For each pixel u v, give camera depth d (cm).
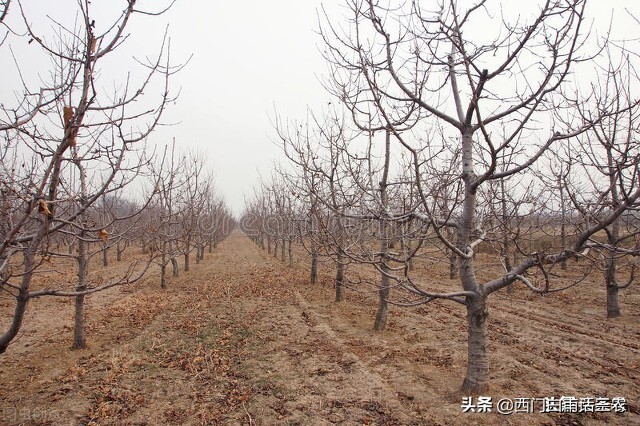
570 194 495
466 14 482
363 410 533
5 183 270
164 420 516
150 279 1772
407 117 531
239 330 924
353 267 1900
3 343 281
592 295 1258
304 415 523
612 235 988
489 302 1208
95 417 520
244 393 588
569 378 621
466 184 522
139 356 747
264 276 1831
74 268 1933
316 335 877
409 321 981
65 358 736
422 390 585
